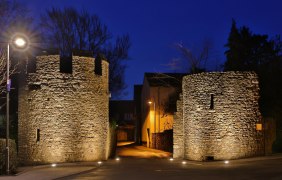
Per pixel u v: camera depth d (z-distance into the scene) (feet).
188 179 54.54
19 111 89.15
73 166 78.84
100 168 75.25
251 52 128.06
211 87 85.97
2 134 97.19
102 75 92.43
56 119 85.46
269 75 108.99
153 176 59.52
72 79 86.84
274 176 53.52
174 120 97.76
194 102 88.17
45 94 86.07
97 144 89.71
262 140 85.46
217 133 84.74
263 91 104.94
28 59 88.74
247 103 84.89
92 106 89.04
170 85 156.04
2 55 82.48
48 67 86.38
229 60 130.82
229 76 84.99
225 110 84.58
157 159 99.30
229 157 83.56
